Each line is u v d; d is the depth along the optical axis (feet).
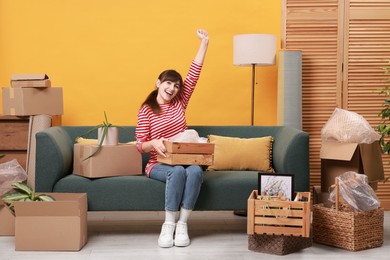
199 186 10.94
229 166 12.60
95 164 11.19
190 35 14.64
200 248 10.76
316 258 10.09
